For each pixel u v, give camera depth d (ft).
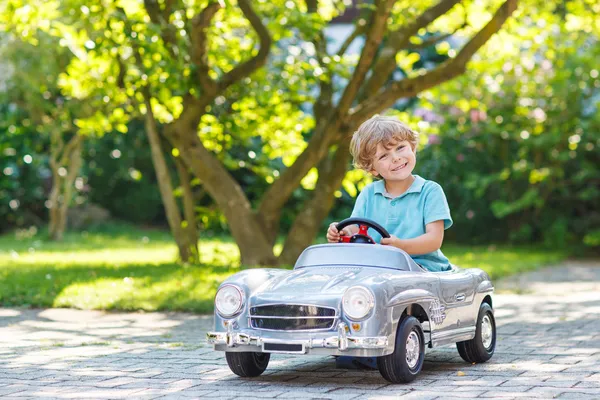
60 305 37.93
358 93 51.37
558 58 82.43
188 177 55.21
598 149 83.46
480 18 56.49
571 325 32.01
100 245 83.41
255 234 49.57
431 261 22.33
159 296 38.17
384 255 20.93
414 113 93.04
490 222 90.02
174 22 48.39
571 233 86.02
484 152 88.07
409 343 20.12
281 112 55.62
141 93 51.93
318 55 52.26
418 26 50.31
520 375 21.24
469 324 22.59
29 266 54.90
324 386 19.77
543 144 81.71
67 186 88.53
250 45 52.44
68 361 24.00
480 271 24.03
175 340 28.60
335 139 48.55
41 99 81.05
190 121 48.80
